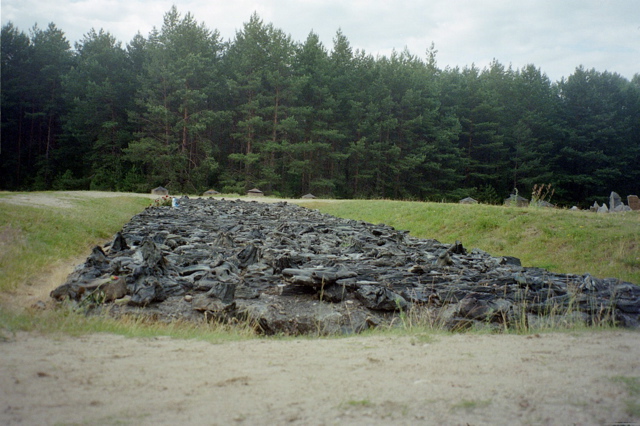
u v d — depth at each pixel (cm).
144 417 326
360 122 7312
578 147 8162
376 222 2623
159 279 951
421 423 321
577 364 476
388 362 489
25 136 7550
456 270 1230
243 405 353
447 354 527
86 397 361
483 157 8294
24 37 7275
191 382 409
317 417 331
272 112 7088
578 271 1453
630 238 1533
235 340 624
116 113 7100
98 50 7269
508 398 371
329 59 7706
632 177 7975
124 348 536
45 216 1573
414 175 7331
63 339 561
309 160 6925
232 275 1035
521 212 2044
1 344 512
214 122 7200
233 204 3750
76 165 7281
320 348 565
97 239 1592
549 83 9638
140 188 6222
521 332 728
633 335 657
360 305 893
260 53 7050
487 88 8712
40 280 994
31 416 319
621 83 10038
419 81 7844
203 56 7150
